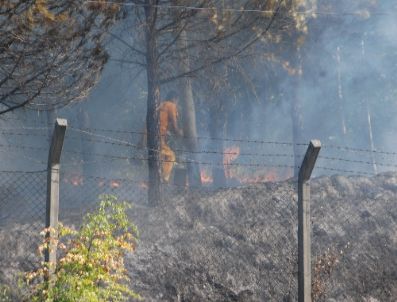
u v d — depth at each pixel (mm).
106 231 9648
